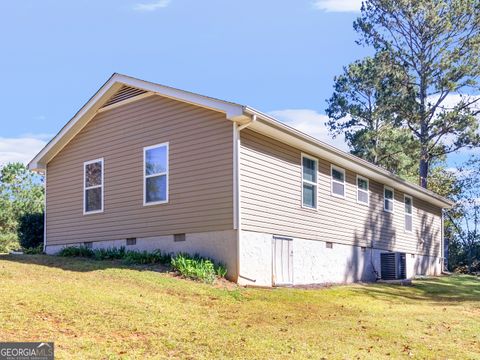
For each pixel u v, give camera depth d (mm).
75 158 15844
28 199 31812
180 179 12781
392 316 9797
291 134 12859
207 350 6227
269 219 12617
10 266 10727
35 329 6133
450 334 8609
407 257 21688
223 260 11711
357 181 17641
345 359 6395
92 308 7371
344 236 16344
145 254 12633
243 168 11883
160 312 7750
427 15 27578
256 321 8078
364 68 30891
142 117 13961
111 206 14445
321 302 10609
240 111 11297
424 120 28922
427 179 30875
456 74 27516
